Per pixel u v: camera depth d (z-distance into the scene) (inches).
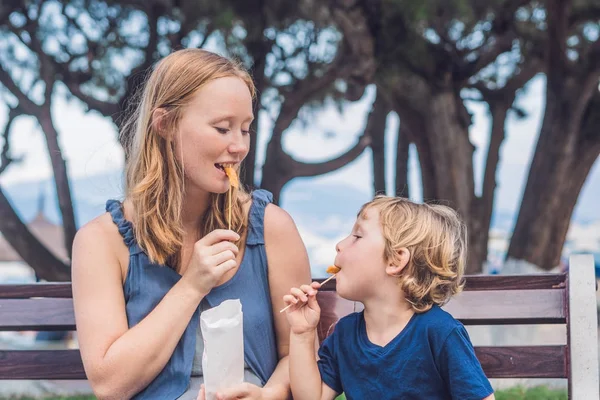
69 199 388.2
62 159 388.2
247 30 347.9
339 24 317.4
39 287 110.3
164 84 94.8
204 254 91.3
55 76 386.0
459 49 359.3
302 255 102.9
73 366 108.5
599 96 350.0
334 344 97.7
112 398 90.7
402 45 316.2
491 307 103.5
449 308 104.3
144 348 89.0
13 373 108.5
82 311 94.2
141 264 97.7
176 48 331.9
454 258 94.0
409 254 91.4
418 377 90.0
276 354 102.7
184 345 95.3
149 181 95.9
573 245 860.0
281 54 382.6
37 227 858.8
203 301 97.0
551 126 349.7
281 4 345.1
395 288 93.3
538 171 356.2
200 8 348.2
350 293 94.7
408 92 326.6
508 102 400.2
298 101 376.2
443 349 88.7
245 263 100.1
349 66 342.6
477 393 86.0
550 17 331.0
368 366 92.5
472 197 347.6
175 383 93.8
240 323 86.4
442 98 332.2
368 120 447.5
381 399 91.3
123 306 96.1
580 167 349.4
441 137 336.5
